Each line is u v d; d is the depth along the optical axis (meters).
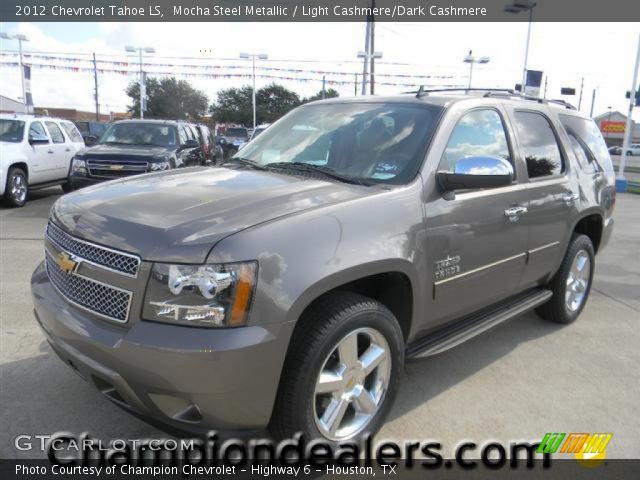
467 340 3.54
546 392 3.72
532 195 3.96
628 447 3.12
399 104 3.70
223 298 2.31
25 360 3.89
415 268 2.99
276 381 2.44
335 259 2.57
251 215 2.57
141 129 11.41
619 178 19.83
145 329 2.34
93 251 2.58
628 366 4.18
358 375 2.82
